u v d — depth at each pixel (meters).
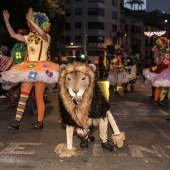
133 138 6.47
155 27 85.62
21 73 6.78
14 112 9.37
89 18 65.19
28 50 7.00
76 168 4.71
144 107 10.46
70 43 66.69
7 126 7.53
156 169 4.68
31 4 23.81
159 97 10.98
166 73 8.67
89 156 5.28
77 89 4.97
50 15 28.70
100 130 5.48
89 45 65.19
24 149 5.66
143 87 19.14
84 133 5.42
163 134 6.84
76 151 5.54
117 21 70.31
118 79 14.34
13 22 23.30
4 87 9.66
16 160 5.06
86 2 65.12
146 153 5.46
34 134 6.76
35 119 8.36
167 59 10.49
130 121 8.19
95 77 5.18
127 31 74.75
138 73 40.53
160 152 5.52
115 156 5.28
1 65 10.06
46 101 11.39
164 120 8.36
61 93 5.10
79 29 66.00
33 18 6.87
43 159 5.12
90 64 5.21
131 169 4.67
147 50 80.62
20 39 6.91
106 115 5.33
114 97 13.38
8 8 23.56
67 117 5.14
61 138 6.41
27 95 7.12
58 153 5.38
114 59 14.54
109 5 67.81
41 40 6.96
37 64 6.91
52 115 8.91
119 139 5.55
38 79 6.73
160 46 10.49
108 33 67.62
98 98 5.14
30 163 4.92
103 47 65.25
